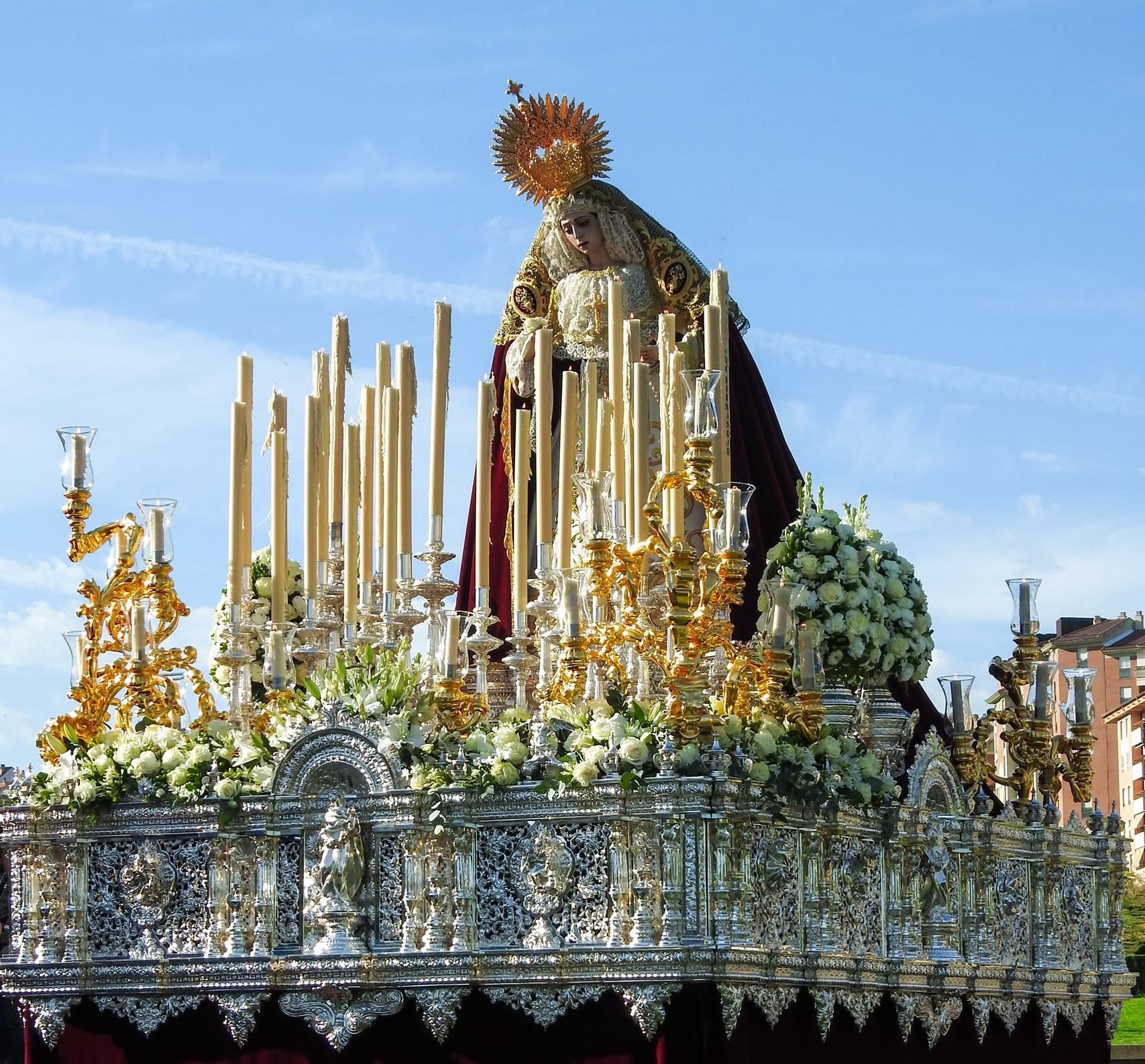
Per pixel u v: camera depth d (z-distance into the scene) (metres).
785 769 18.39
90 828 19.55
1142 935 40.94
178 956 19.09
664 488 18.64
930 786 20.81
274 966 18.55
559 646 20.36
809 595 20.34
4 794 19.94
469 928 18.11
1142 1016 34.66
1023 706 22.62
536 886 17.94
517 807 18.09
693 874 17.48
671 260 23.41
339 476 22.19
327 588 21.27
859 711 20.95
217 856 19.02
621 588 19.94
